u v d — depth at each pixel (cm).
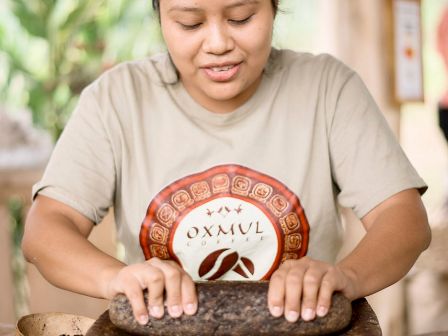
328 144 134
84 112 135
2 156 259
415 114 688
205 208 133
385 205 127
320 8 263
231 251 134
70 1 352
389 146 131
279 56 139
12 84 379
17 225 294
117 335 96
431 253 299
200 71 117
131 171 134
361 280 106
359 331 94
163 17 117
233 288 93
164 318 93
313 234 134
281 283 93
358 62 255
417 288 358
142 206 134
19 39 371
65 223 125
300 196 133
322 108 134
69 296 239
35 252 120
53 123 334
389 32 253
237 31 113
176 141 134
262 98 134
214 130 133
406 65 257
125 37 367
